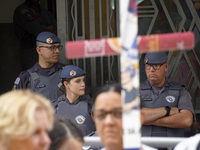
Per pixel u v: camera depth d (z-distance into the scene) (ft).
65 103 28.60
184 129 28.48
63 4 37.37
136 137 10.32
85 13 37.78
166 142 18.58
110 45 10.43
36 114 10.50
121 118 12.41
